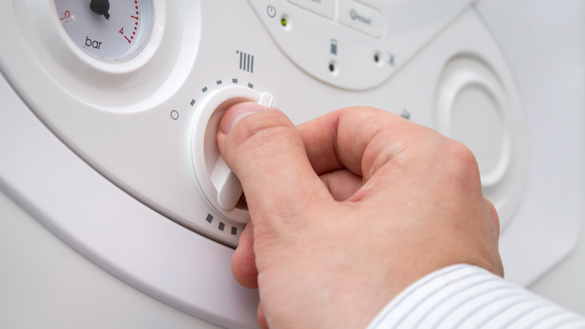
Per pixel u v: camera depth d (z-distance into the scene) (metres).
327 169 0.35
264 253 0.25
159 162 0.31
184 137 0.32
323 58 0.40
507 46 0.58
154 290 0.30
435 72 0.50
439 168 0.26
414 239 0.23
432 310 0.20
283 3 0.38
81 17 0.30
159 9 0.32
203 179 0.32
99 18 0.30
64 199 0.27
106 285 0.28
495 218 0.34
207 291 0.32
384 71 0.45
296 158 0.26
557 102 0.61
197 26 0.34
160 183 0.31
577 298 0.61
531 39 0.59
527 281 0.56
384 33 0.45
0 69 0.26
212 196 0.32
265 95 0.35
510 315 0.20
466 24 0.53
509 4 0.56
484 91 0.56
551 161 0.61
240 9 0.36
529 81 0.60
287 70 0.38
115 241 0.28
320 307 0.23
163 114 0.32
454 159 0.27
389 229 0.23
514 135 0.58
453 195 0.25
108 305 0.28
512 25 0.57
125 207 0.29
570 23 0.61
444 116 0.51
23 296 0.26
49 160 0.27
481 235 0.25
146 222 0.30
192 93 0.33
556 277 0.59
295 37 0.39
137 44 0.32
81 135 0.28
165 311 0.30
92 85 0.30
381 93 0.45
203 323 0.32
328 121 0.34
